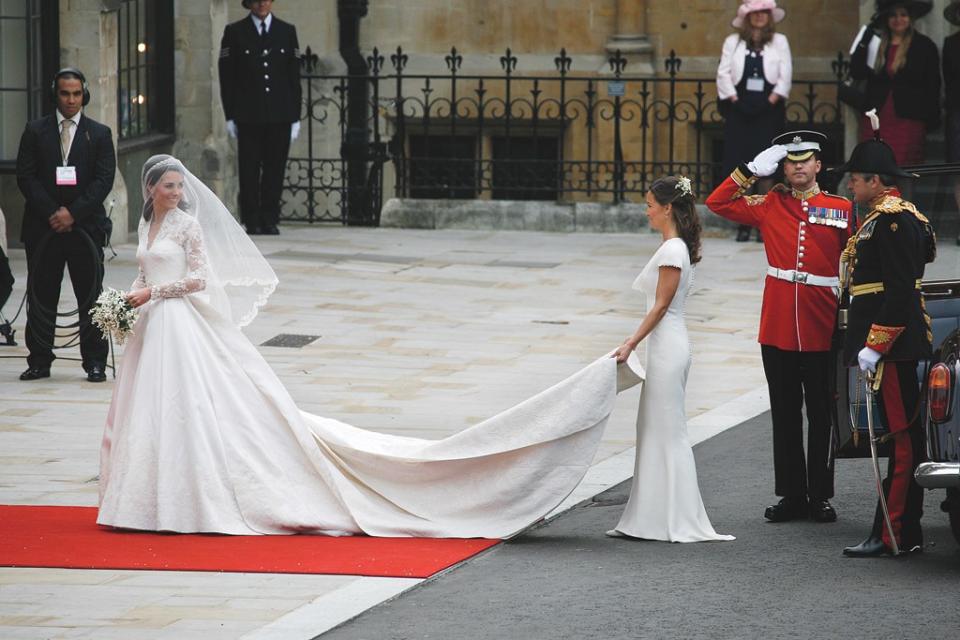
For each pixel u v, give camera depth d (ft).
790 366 99.35
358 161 241.55
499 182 261.85
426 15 258.78
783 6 250.98
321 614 80.07
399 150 245.04
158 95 225.35
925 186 101.35
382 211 233.14
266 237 220.43
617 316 168.86
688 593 83.51
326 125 248.93
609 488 108.78
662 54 256.73
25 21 195.72
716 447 119.24
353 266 197.77
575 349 152.35
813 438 99.40
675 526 95.25
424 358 148.25
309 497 98.17
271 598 82.89
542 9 257.96
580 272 195.62
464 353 150.41
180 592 83.92
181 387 97.66
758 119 210.38
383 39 259.19
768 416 128.47
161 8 223.51
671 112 225.15
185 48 225.35
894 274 87.97
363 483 98.63
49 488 106.52
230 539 95.50
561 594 83.61
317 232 226.79
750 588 84.43
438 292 181.68
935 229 100.42
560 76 252.01
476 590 84.58
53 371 143.13
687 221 96.12
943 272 100.22
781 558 90.79
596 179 253.44
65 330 159.63
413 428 122.62
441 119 260.83
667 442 95.71
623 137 259.60
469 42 259.39
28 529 96.63
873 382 89.40
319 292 180.45
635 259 205.67
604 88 257.34
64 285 180.45
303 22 248.11
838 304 98.12
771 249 99.55
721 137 259.19
